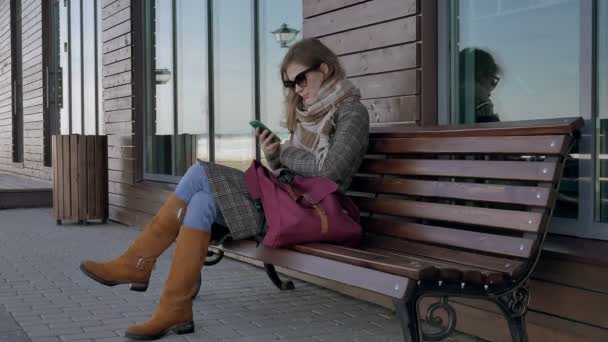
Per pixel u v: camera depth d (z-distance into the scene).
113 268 3.21
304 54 3.23
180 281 3.14
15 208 9.85
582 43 3.04
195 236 3.12
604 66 2.99
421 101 3.69
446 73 3.69
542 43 3.26
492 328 3.15
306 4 4.47
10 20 13.29
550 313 2.86
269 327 3.43
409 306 2.19
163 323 3.13
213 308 3.82
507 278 2.42
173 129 6.91
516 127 2.70
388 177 3.37
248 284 4.49
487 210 2.72
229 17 5.92
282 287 4.28
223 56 6.03
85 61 9.66
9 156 13.88
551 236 3.07
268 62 5.38
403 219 3.52
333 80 3.23
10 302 3.95
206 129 6.28
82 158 7.75
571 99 3.14
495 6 3.48
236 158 5.85
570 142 2.57
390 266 2.26
